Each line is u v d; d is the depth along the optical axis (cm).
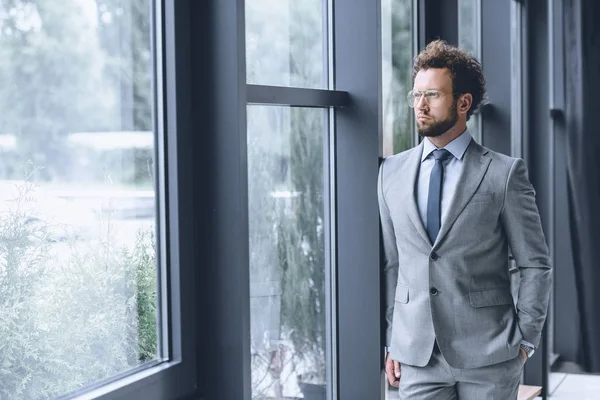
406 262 248
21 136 173
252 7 252
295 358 280
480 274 240
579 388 518
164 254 219
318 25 287
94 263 194
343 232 294
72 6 187
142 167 211
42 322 179
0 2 169
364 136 287
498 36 451
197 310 226
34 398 176
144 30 211
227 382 225
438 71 241
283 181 272
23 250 174
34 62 177
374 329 288
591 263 551
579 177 552
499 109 454
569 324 562
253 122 257
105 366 197
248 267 226
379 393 289
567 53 554
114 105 201
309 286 286
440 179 244
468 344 236
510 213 240
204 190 225
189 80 222
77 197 189
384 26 330
